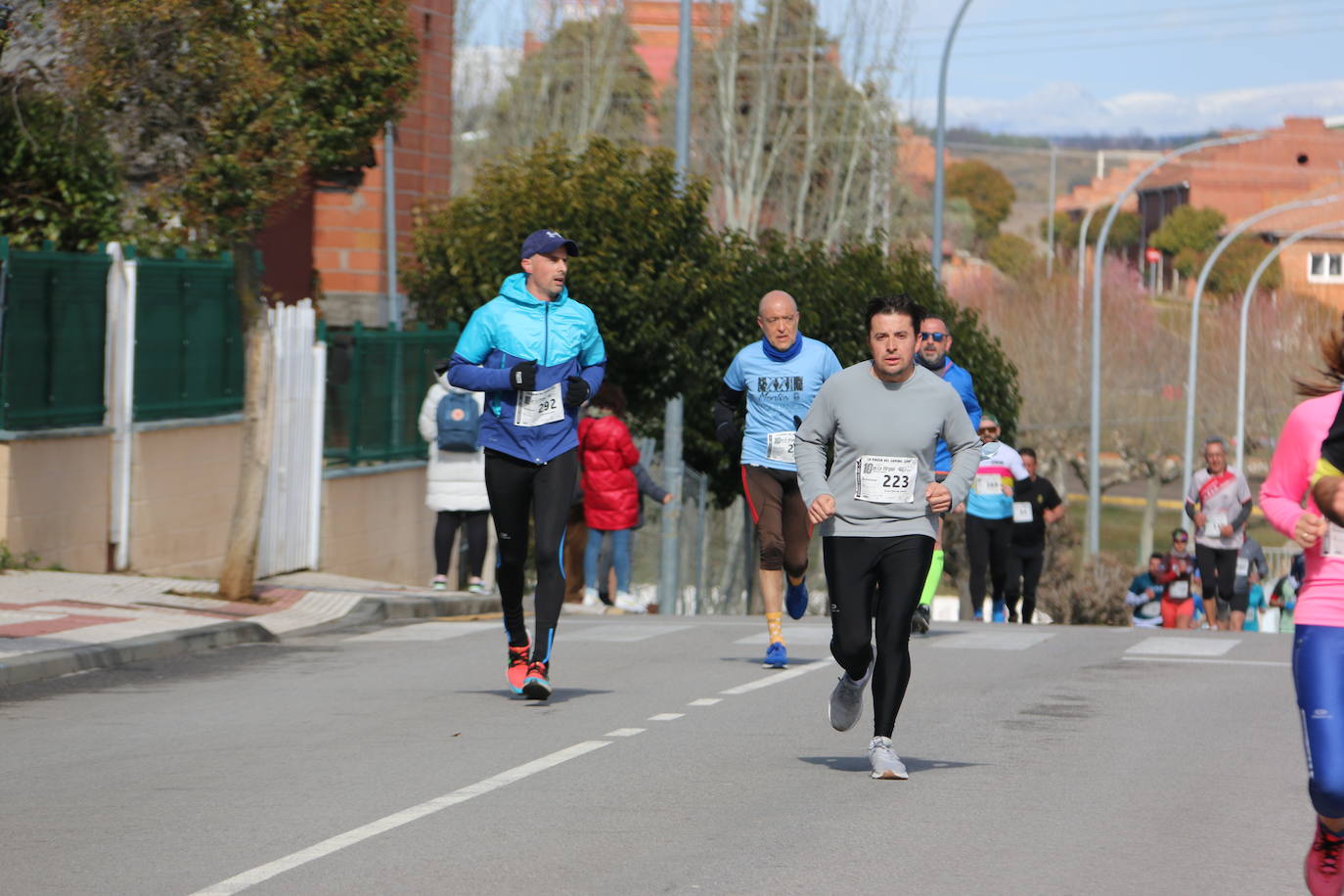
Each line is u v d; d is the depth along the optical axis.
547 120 139.50
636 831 16.66
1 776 19.58
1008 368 79.69
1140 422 158.25
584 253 60.69
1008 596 53.09
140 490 39.44
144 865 15.22
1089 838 16.67
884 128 129.62
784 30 131.12
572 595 56.97
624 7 144.00
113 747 21.45
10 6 33.19
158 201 37.62
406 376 52.22
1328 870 13.39
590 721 23.62
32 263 36.00
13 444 35.38
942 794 18.72
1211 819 17.73
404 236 70.38
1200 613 68.12
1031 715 24.94
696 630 37.44
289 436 44.66
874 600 21.88
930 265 80.44
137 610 33.88
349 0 37.94
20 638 29.44
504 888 14.42
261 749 21.23
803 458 19.36
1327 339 13.62
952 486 18.94
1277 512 13.34
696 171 132.12
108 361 38.59
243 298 36.81
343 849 15.83
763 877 14.88
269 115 35.44
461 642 33.75
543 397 24.55
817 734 22.77
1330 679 13.09
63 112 36.91
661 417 66.50
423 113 71.44
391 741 21.81
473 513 43.94
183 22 34.31
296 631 34.94
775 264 71.81
